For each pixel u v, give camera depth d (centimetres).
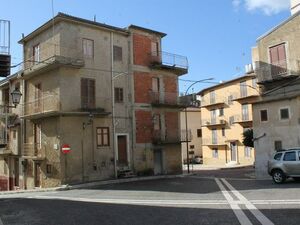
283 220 928
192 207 1240
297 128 2628
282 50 2891
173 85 3656
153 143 3400
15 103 2178
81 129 2895
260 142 2877
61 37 2848
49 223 1037
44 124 2989
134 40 3347
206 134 6119
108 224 989
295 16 2819
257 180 2520
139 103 3322
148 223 977
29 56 3244
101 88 3055
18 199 1803
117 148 3119
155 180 2956
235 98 5441
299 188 1678
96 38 3072
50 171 2875
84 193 2091
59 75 2817
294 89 2767
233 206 1212
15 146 3484
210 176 3334
